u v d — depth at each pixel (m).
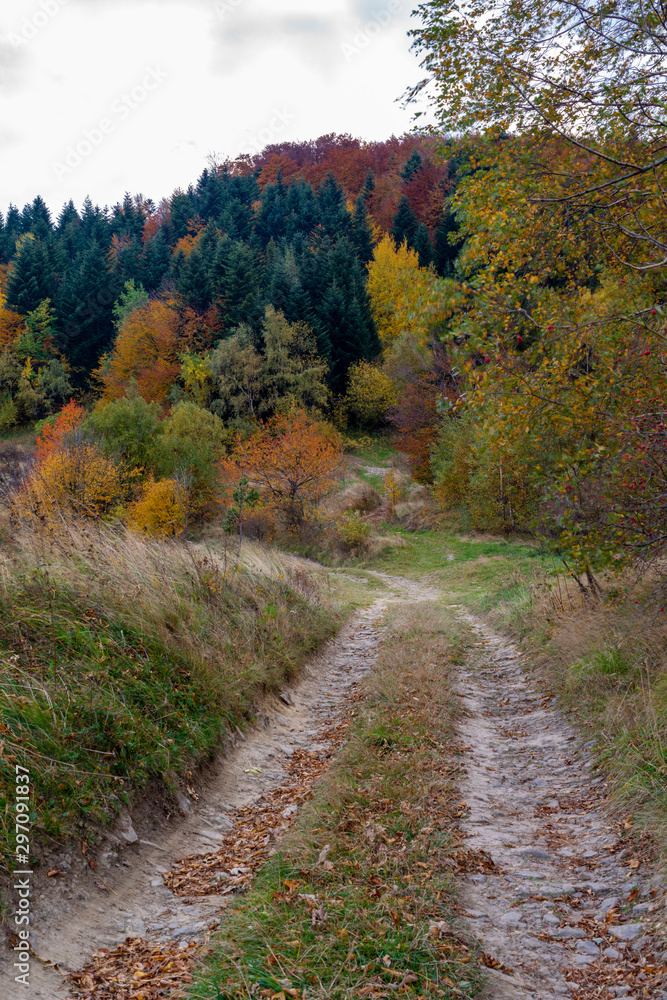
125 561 7.82
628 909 3.54
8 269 70.00
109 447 32.91
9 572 6.11
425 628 12.04
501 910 3.70
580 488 6.32
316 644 10.89
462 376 6.64
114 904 3.78
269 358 49.41
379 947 3.11
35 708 4.51
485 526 27.83
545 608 10.78
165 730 5.50
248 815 5.30
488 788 5.53
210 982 2.93
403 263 56.94
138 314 58.72
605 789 5.07
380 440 51.69
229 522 29.16
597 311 6.54
